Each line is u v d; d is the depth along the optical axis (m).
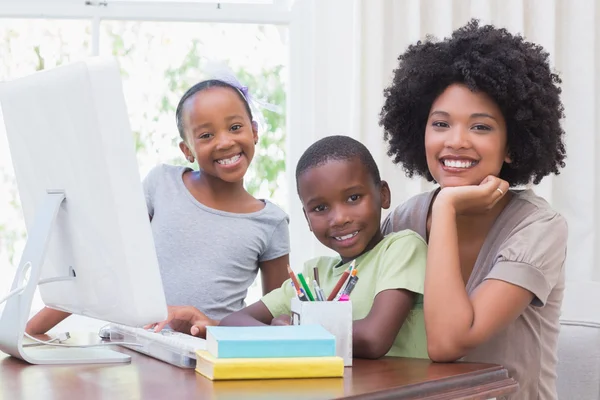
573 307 1.86
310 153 1.34
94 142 1.04
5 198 2.41
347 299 1.13
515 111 1.36
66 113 1.08
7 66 2.44
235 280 1.82
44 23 2.44
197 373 1.04
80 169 1.09
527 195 1.37
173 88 2.47
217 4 2.46
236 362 0.97
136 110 2.46
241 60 2.48
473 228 1.37
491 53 1.35
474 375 1.04
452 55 1.39
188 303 1.78
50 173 1.17
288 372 0.98
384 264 1.27
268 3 2.48
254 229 1.83
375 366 1.10
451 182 1.33
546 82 1.41
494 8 2.33
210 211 1.83
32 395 0.89
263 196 2.48
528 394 1.31
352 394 0.89
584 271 2.32
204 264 1.80
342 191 1.29
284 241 1.89
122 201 1.05
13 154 1.28
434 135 1.35
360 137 2.27
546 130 1.40
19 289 1.13
